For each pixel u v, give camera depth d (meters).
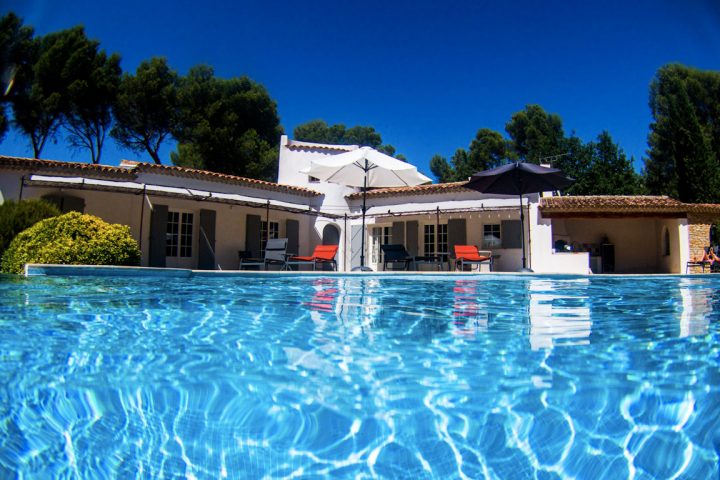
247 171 27.45
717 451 1.61
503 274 11.18
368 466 1.52
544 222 15.81
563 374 2.25
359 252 18.17
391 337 3.16
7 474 1.52
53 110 23.09
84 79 23.94
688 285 8.24
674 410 1.84
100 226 9.68
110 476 1.52
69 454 1.61
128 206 14.17
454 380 2.18
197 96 27.09
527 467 1.53
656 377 2.20
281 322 3.75
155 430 1.73
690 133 25.62
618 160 30.38
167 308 4.41
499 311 4.56
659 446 1.62
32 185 12.29
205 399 1.95
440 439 1.65
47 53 23.19
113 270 7.56
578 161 32.12
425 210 16.98
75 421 1.78
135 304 4.59
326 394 2.01
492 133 37.28
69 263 8.93
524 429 1.71
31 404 1.90
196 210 15.74
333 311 4.47
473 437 1.67
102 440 1.67
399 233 17.42
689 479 1.50
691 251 17.38
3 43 22.48
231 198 15.81
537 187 13.19
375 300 5.50
